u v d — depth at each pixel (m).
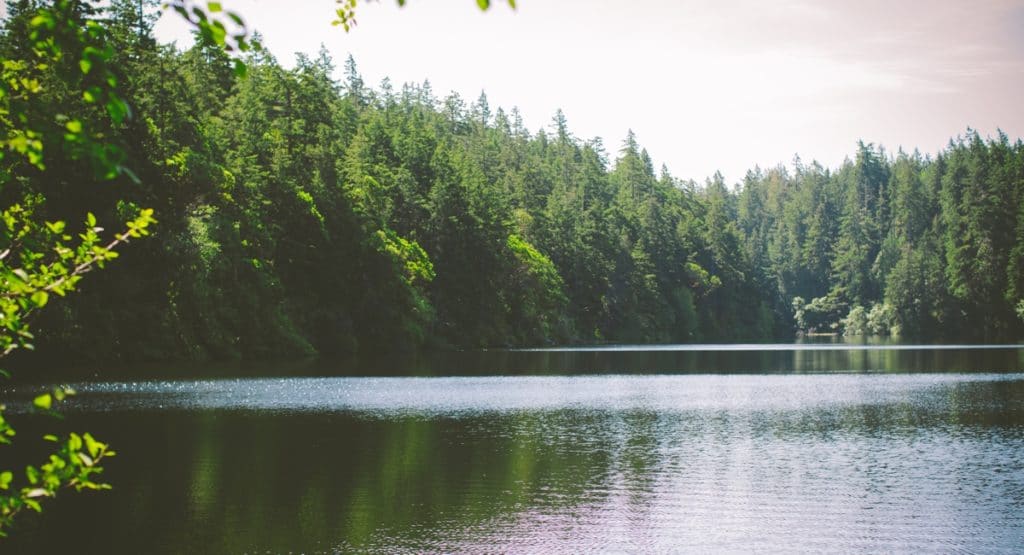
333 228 74.25
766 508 16.73
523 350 86.44
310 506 16.66
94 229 6.47
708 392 39.41
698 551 14.01
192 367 50.53
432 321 84.50
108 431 25.64
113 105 5.24
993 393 38.59
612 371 53.41
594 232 123.12
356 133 110.75
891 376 49.06
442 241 92.81
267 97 82.56
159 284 53.22
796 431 26.64
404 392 38.56
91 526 15.10
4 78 5.98
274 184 70.50
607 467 20.70
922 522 15.78
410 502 17.09
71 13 5.37
